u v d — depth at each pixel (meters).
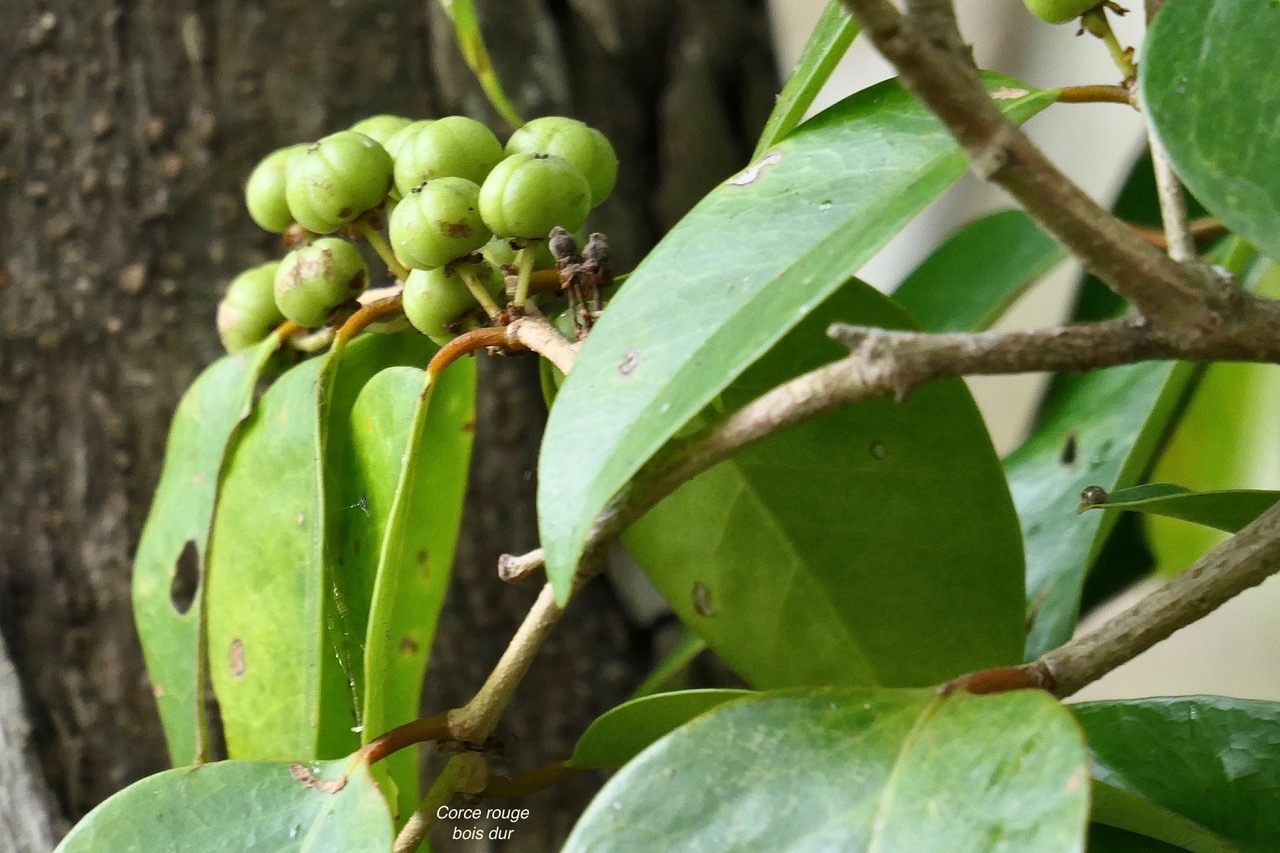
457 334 0.45
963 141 0.41
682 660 0.50
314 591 0.45
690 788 0.42
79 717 0.51
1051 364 0.41
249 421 0.46
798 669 0.46
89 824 0.43
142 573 0.47
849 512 0.46
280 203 0.46
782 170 0.43
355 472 0.45
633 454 0.42
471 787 0.44
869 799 0.42
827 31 0.44
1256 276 0.49
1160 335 0.41
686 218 0.43
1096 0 0.44
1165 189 0.43
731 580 0.46
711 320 0.42
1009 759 0.41
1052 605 0.48
